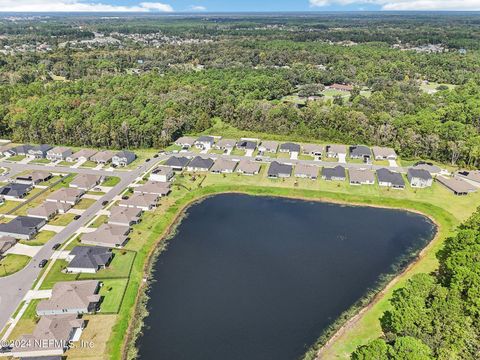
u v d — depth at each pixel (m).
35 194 135.50
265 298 91.06
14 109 199.62
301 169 154.50
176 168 157.62
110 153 168.25
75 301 83.38
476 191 141.12
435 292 76.12
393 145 182.25
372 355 62.47
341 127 195.00
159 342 78.50
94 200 131.75
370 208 133.62
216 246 111.50
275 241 114.25
